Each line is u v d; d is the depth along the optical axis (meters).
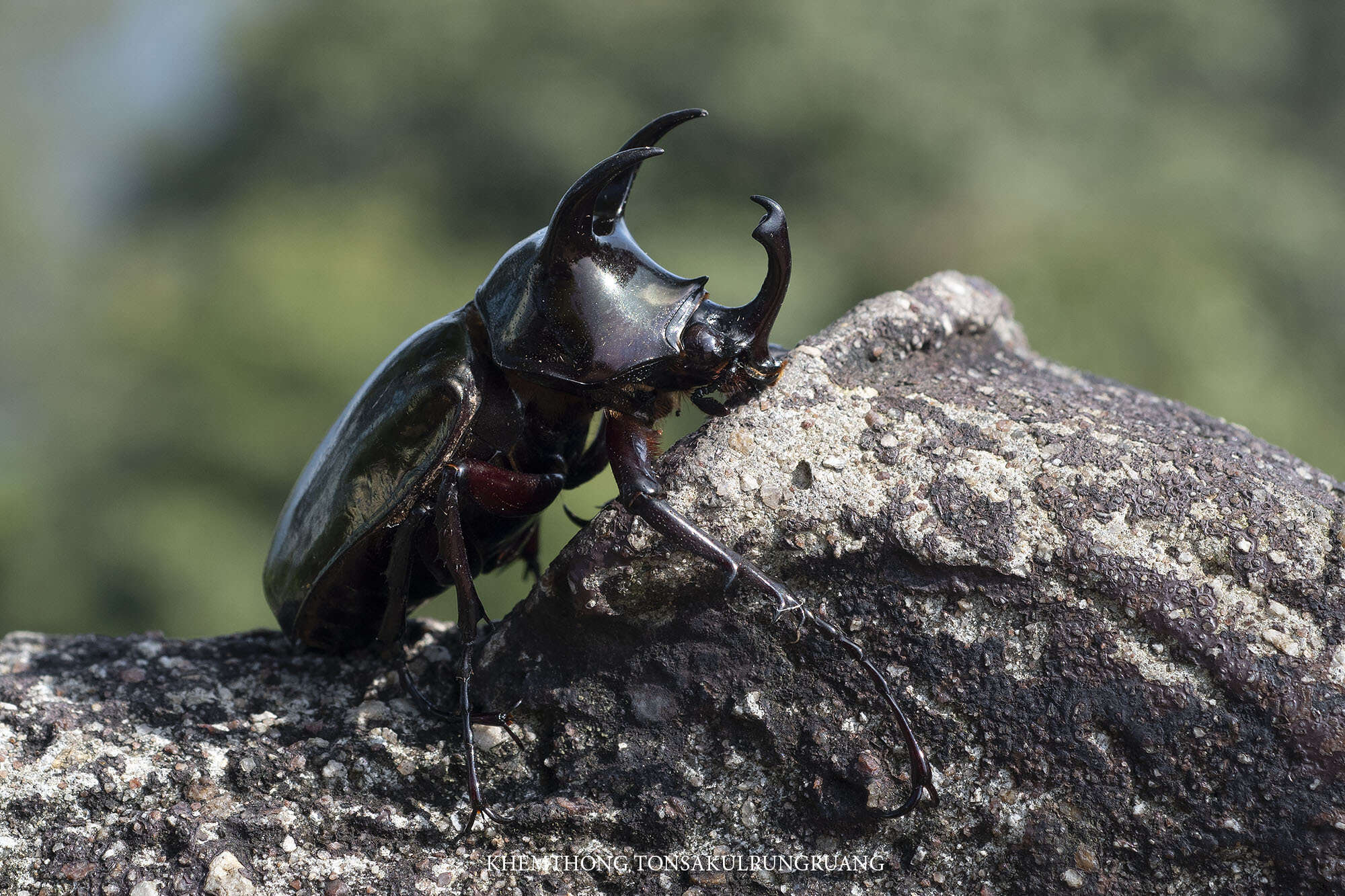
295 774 0.42
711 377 0.42
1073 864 0.40
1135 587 0.40
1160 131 3.32
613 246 0.42
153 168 4.30
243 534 1.90
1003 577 0.40
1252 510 0.41
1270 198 3.07
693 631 0.42
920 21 3.38
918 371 0.43
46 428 2.71
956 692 0.41
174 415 1.92
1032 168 3.20
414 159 3.57
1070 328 1.79
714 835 0.41
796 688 0.41
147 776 0.42
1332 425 2.02
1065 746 0.40
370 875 0.41
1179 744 0.40
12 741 0.42
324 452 0.43
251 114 3.92
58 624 1.87
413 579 0.43
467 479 0.42
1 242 4.34
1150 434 0.42
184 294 2.09
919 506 0.41
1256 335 1.92
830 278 2.97
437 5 3.58
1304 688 0.40
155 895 0.41
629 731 0.42
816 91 3.25
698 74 3.38
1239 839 0.40
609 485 1.32
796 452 0.41
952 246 2.79
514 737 0.42
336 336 1.94
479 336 0.43
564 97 3.39
